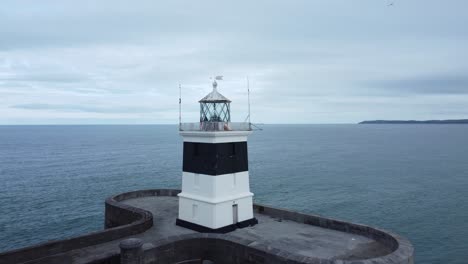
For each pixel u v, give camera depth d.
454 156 114.44
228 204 23.80
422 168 88.31
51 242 20.30
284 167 91.12
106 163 100.88
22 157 117.75
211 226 23.14
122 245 18.11
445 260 35.25
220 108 24.25
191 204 24.56
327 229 24.23
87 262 18.81
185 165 25.06
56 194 60.66
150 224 25.00
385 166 92.75
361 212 49.34
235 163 24.31
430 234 41.44
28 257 19.44
